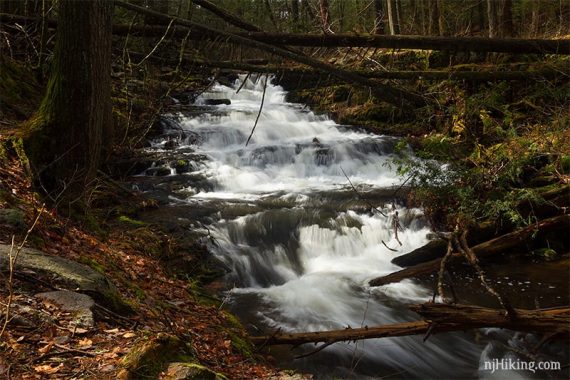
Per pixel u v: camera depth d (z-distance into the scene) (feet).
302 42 37.81
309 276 28.14
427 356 20.93
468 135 43.01
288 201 36.09
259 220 31.73
